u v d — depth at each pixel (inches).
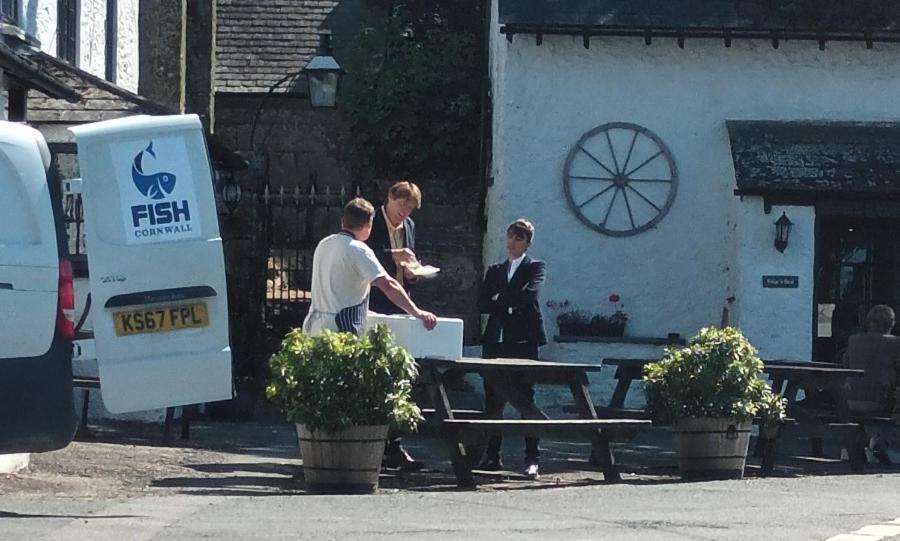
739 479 446.3
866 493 390.3
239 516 322.7
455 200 911.7
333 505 348.5
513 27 765.9
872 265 792.3
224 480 416.8
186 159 363.9
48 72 575.8
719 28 772.0
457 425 414.9
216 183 799.7
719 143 786.2
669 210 783.7
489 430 416.5
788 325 749.3
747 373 450.9
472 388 789.9
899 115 789.9
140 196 360.5
